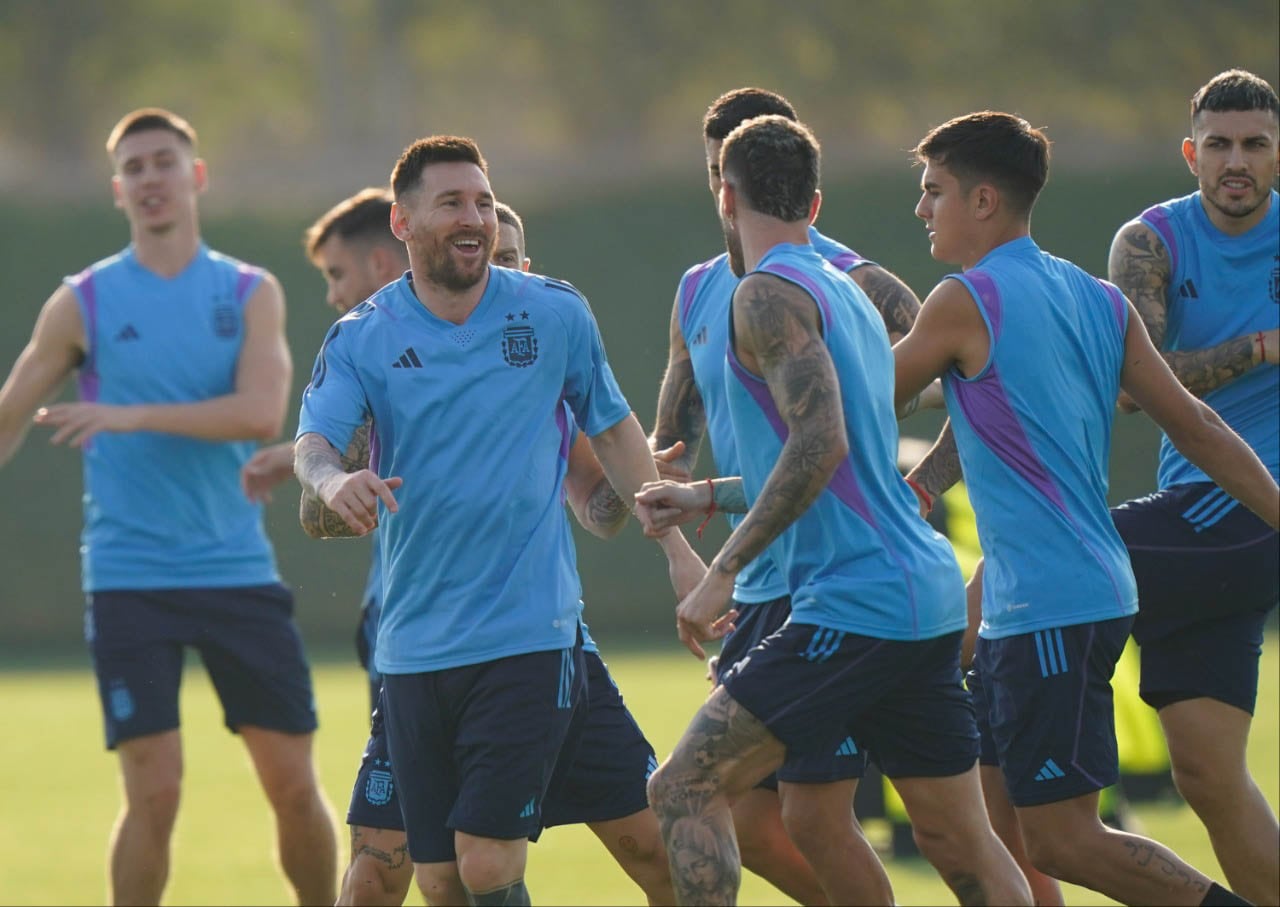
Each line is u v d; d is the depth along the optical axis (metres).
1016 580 16.70
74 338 23.62
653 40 84.00
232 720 23.08
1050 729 16.61
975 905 16.92
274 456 23.48
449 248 16.73
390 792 18.23
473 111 87.19
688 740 16.06
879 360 16.30
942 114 81.38
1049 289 16.88
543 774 16.78
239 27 88.50
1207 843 26.59
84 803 33.94
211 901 25.23
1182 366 19.44
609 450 17.98
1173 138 77.75
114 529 22.77
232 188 80.94
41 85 86.25
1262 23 76.94
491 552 16.80
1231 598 19.23
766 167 16.34
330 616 62.97
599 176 76.62
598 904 24.36
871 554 15.91
